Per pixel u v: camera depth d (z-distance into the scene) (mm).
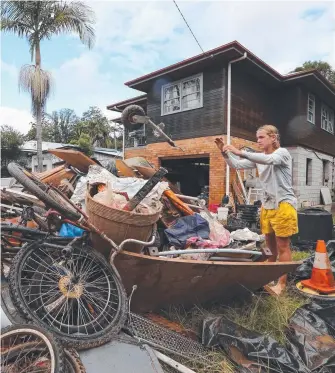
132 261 2027
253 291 2785
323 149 13336
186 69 9578
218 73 9156
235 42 8055
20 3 10516
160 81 10711
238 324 2283
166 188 2879
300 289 3025
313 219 4785
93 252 2021
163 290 2279
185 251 2312
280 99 11328
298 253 4395
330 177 14430
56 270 1884
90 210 2006
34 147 22266
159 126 2963
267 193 2918
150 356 1718
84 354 1632
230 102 9023
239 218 6770
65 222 2100
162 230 2775
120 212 1920
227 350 1978
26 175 2094
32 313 1648
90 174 2895
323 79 10633
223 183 9062
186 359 1931
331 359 1904
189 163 12719
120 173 3896
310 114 12016
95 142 35000
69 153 3301
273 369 1832
